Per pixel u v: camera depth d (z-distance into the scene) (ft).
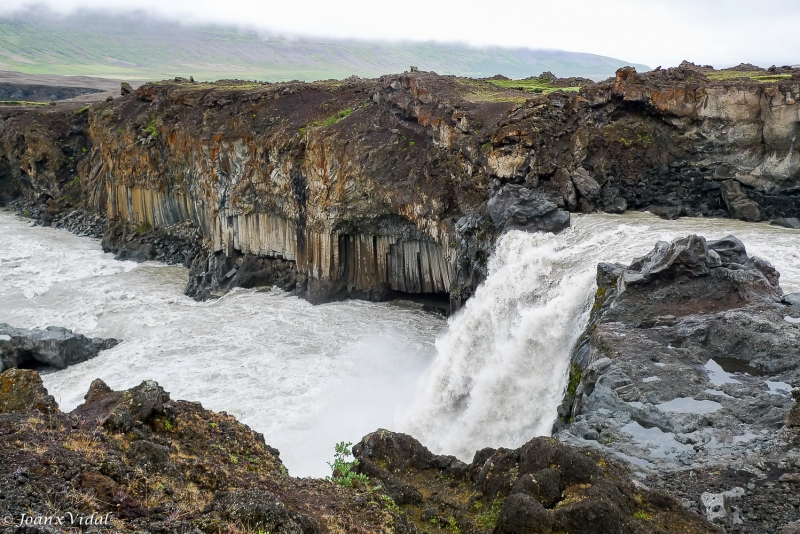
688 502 55.31
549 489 52.49
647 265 93.25
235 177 219.82
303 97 234.38
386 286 199.00
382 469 64.54
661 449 64.03
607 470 56.39
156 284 225.56
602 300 96.48
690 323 83.15
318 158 196.24
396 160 188.44
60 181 337.52
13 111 389.39
